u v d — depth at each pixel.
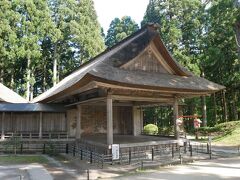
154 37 16.31
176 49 35.47
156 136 21.05
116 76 13.41
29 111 22.20
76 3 39.38
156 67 17.11
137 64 16.34
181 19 37.50
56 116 23.77
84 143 18.39
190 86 16.05
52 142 21.38
